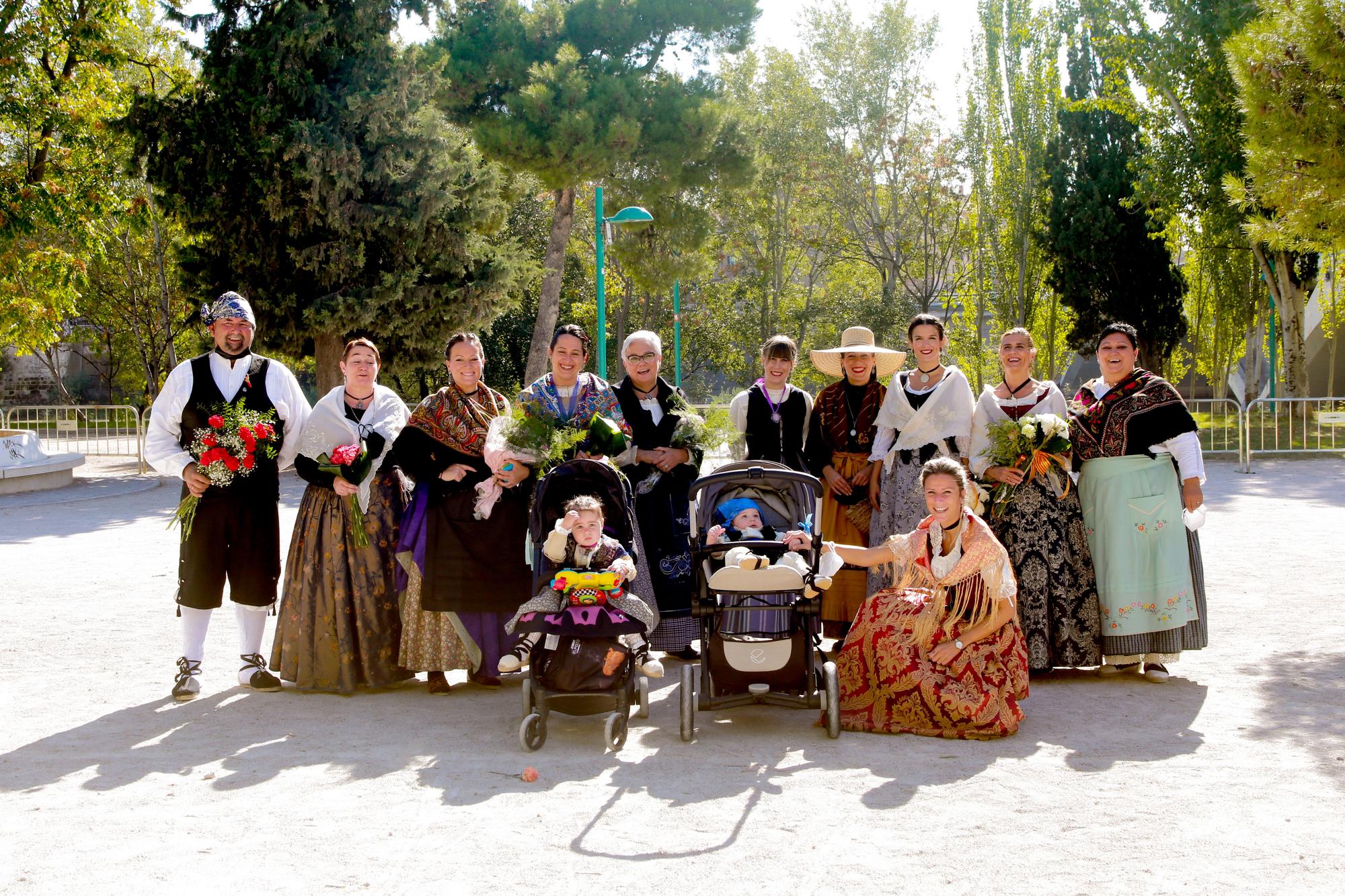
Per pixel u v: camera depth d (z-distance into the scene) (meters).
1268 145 12.81
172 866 3.66
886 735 5.34
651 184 26.44
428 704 5.96
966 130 35.16
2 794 4.42
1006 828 3.96
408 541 6.05
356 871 3.61
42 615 8.28
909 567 5.55
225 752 5.01
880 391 7.28
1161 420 6.23
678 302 35.00
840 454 7.26
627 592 5.61
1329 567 9.66
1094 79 30.41
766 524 5.85
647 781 4.59
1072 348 30.83
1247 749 4.90
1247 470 19.05
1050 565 6.29
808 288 46.53
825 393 7.42
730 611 5.40
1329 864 3.58
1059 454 6.28
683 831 3.97
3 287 22.88
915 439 6.71
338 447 5.90
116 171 23.84
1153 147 27.30
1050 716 5.58
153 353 34.41
